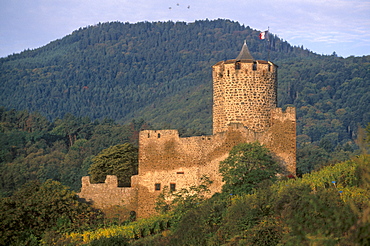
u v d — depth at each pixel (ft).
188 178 185.47
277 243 129.08
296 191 139.33
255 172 175.94
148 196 187.83
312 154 357.82
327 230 110.52
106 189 188.85
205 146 185.88
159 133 189.06
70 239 167.12
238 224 145.28
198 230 152.35
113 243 156.46
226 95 190.29
